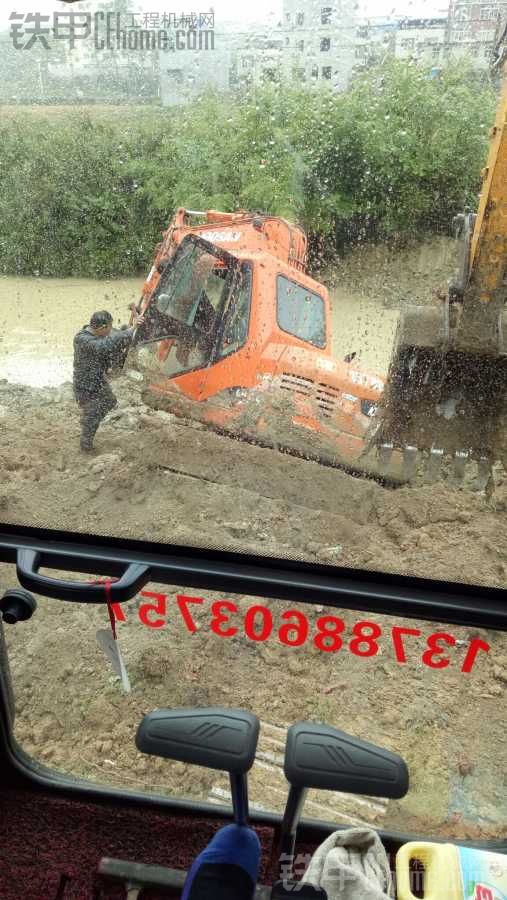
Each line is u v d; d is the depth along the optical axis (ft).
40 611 8.05
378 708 6.93
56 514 5.36
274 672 7.17
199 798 6.87
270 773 6.70
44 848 6.54
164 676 7.21
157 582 5.00
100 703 7.27
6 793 6.93
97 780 6.97
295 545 5.51
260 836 6.29
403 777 3.91
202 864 4.23
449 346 7.04
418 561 5.22
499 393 7.14
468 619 4.64
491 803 6.32
